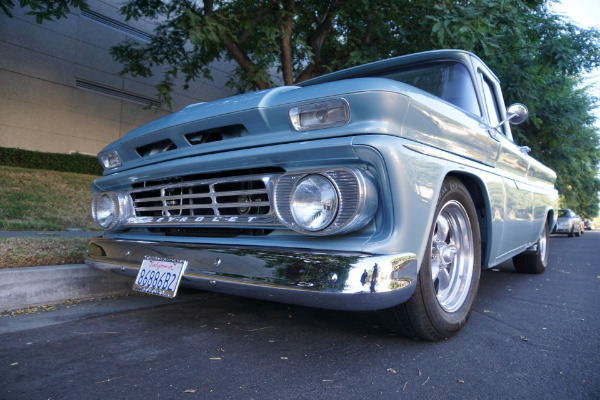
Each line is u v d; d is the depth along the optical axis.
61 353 2.08
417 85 3.04
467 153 2.48
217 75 16.09
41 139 11.81
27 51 11.48
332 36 9.36
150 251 2.31
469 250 2.57
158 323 2.61
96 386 1.72
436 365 1.99
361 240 1.77
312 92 1.92
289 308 3.01
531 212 3.79
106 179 2.87
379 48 8.39
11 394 1.63
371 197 1.74
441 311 2.23
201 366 1.94
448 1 6.81
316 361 2.01
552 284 4.32
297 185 1.81
